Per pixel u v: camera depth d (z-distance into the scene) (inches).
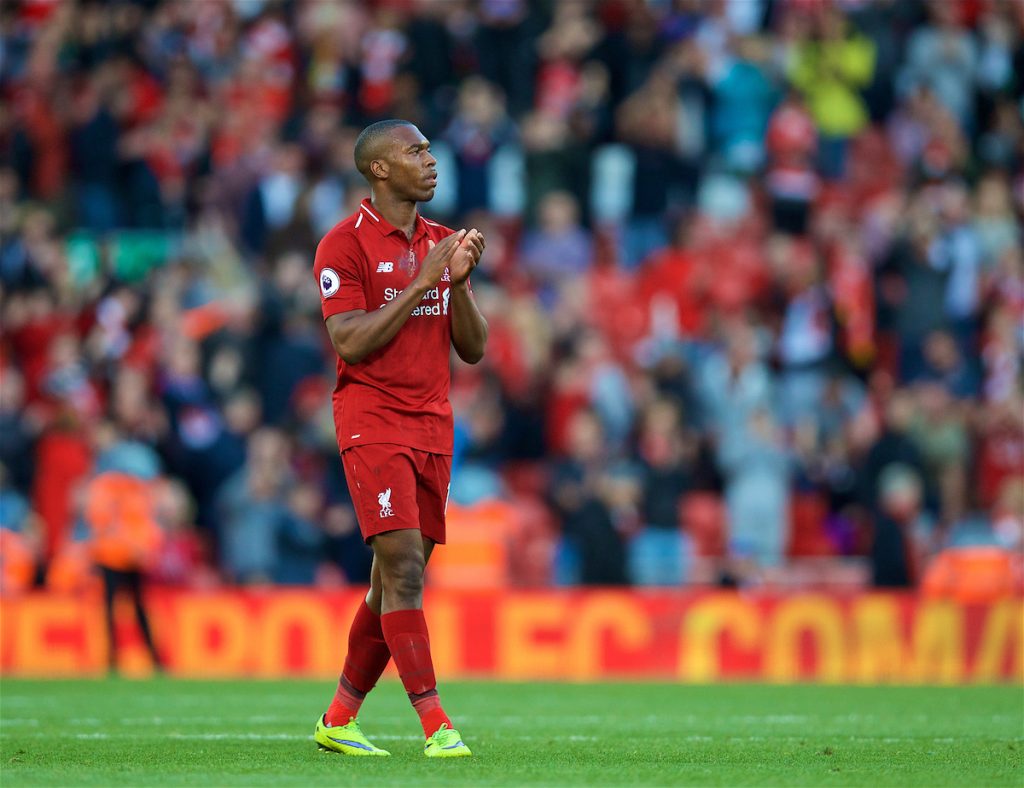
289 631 1754.4
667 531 1957.4
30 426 2038.6
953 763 762.2
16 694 1357.0
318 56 2662.4
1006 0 2849.4
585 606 1771.7
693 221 2356.1
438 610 1780.3
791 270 2305.6
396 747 845.8
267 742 882.1
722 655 1755.7
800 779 681.6
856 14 2760.8
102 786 642.8
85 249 2349.9
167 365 2095.2
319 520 1962.4
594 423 1990.7
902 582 1899.6
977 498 2014.0
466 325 783.1
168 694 1365.7
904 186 2632.9
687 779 677.9
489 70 2684.5
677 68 2576.3
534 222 2444.6
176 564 1882.4
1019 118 2795.3
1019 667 1726.1
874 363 2309.3
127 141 2481.5
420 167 780.6
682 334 2289.6
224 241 2333.9
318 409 2079.2
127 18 2667.3
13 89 2667.3
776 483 2025.1
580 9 2716.5
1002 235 2481.5
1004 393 2331.4
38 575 1895.9
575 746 864.9
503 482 2074.3
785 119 2556.6
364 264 774.5
